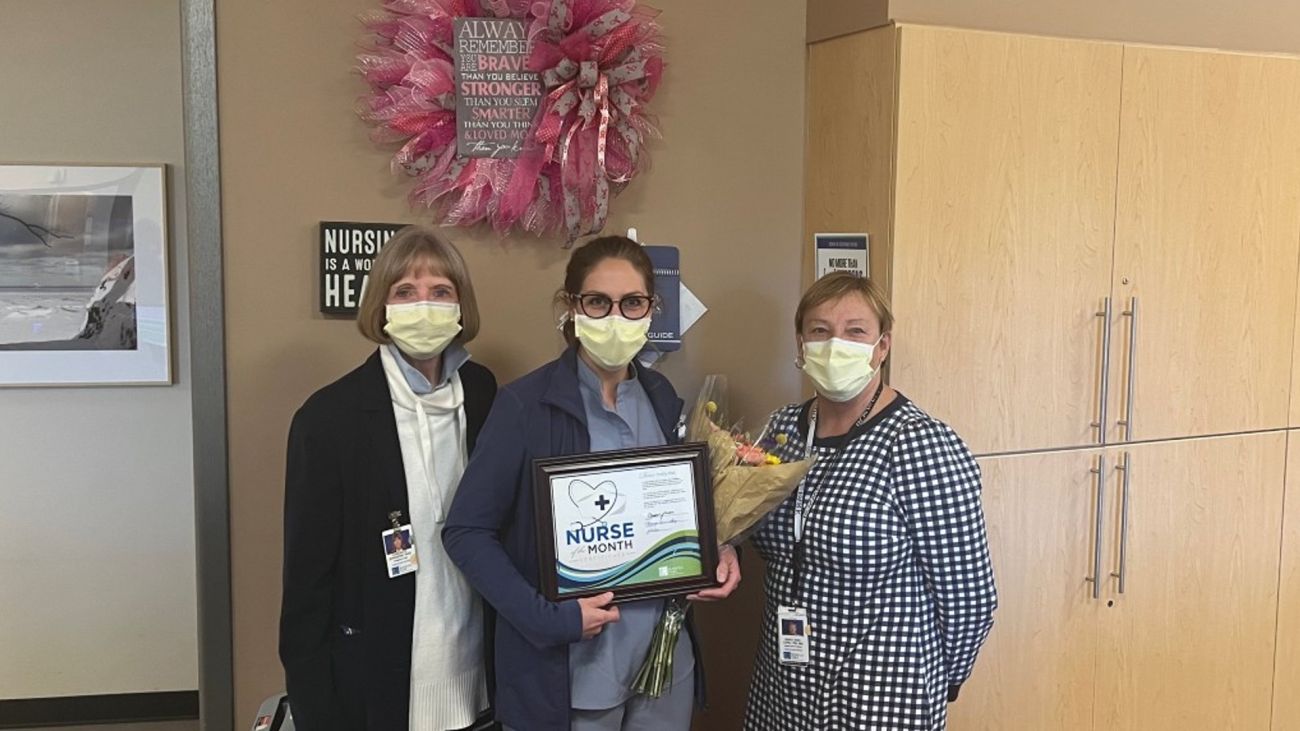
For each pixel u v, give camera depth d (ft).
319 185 7.05
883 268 7.43
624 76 7.29
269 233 6.99
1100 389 8.18
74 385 10.62
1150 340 8.34
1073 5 7.84
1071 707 8.41
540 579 5.44
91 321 10.55
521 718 5.58
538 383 5.72
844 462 6.07
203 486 7.00
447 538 5.54
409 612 5.78
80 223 10.39
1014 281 7.78
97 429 10.85
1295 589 9.25
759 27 8.04
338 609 5.73
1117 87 7.95
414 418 5.82
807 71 8.21
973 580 5.99
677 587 5.68
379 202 7.18
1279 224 8.72
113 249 10.49
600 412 5.80
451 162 7.15
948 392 7.64
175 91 10.51
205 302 6.88
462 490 5.58
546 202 7.40
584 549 5.52
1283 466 9.04
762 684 6.59
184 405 10.98
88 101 10.39
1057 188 7.84
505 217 7.30
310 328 7.13
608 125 7.34
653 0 7.75
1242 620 9.05
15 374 10.48
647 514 5.66
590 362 5.78
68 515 10.91
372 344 7.23
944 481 5.87
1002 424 7.86
